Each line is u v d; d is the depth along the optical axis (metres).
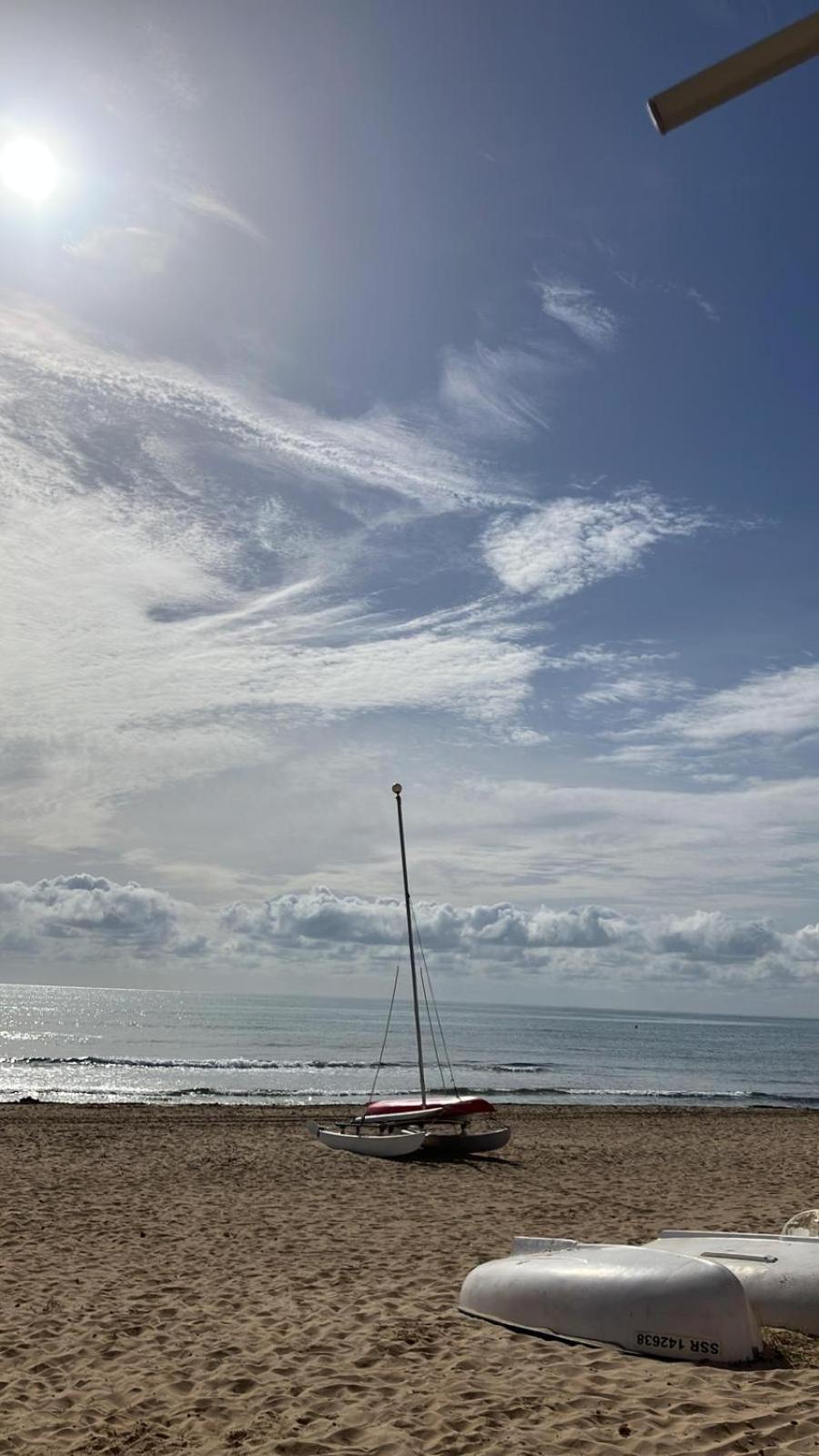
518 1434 5.31
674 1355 6.64
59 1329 7.73
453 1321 7.68
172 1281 9.44
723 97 2.53
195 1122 23.88
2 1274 9.70
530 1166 18.55
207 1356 6.96
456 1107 21.12
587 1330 7.03
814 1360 6.51
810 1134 25.42
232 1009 151.88
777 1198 14.81
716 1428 5.25
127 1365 6.84
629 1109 30.41
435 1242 11.41
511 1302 7.55
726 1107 32.84
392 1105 21.86
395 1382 6.27
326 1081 42.56
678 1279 6.83
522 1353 6.77
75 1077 41.16
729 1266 7.55
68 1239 11.50
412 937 24.44
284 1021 113.88
